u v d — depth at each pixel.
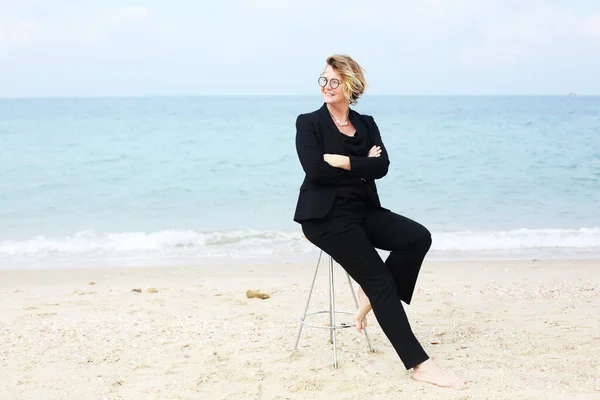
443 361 4.42
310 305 6.39
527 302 6.38
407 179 17.05
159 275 8.31
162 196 15.01
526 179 17.02
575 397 3.69
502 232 11.48
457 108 70.81
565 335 5.04
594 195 15.12
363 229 4.15
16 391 3.93
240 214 13.20
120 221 12.52
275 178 17.34
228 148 23.00
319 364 4.39
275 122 36.38
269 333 5.20
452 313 5.90
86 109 58.97
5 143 22.97
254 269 8.68
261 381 4.08
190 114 47.91
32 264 9.28
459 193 15.34
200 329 5.33
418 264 4.14
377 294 4.02
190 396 3.84
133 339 5.03
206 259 9.59
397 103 105.75
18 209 13.48
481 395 3.74
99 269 8.69
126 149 22.16
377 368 4.29
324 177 4.04
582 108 70.00
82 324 5.48
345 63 4.18
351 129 4.31
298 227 12.00
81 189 15.57
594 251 10.23
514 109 66.31
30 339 5.00
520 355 4.53
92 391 3.93
